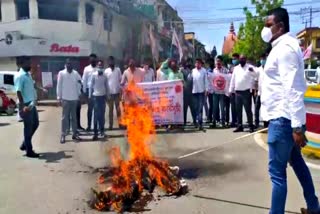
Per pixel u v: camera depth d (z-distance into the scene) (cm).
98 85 870
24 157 694
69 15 1605
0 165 637
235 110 1000
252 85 896
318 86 619
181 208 425
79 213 420
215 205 431
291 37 337
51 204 448
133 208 429
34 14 1961
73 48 1536
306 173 380
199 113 984
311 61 3256
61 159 672
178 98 985
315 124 617
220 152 687
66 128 850
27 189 506
